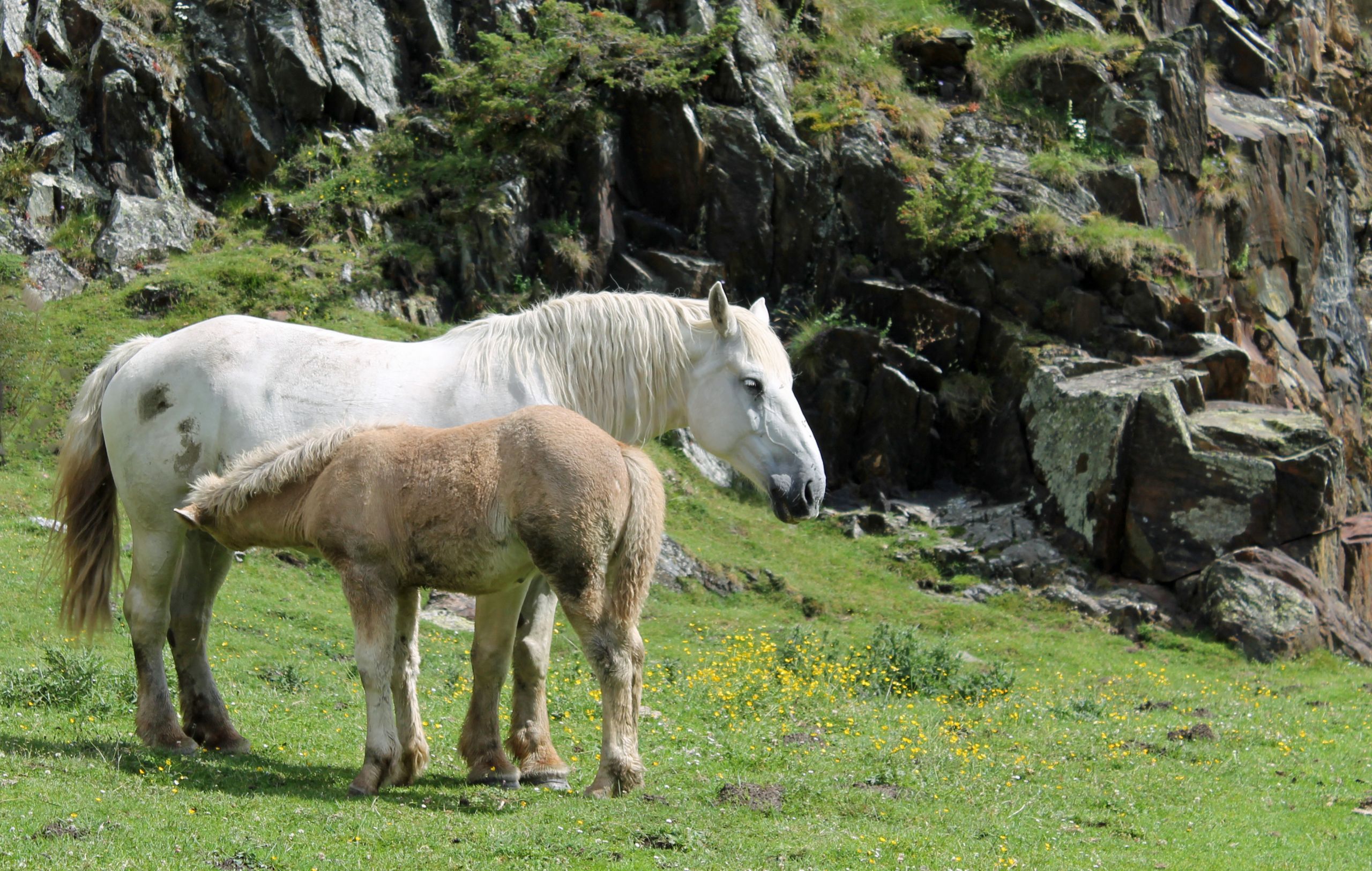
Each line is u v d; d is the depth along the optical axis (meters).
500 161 20.39
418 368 7.27
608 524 6.05
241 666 10.24
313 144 20.81
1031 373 19.30
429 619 13.47
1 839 5.07
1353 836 7.07
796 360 19.78
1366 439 26.02
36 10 19.66
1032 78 24.39
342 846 5.39
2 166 18.62
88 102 19.58
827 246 21.14
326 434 6.36
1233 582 16.28
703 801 6.64
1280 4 30.83
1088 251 20.16
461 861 5.32
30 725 7.35
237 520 6.46
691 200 20.88
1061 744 9.05
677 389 7.63
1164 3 28.91
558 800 6.30
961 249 20.69
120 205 18.81
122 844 5.19
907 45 24.77
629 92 20.83
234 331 7.31
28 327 16.23
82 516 7.40
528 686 6.94
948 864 5.83
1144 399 17.47
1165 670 14.51
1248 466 17.03
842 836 6.13
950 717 10.01
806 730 9.23
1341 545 18.23
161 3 20.86
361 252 19.27
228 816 5.71
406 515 6.08
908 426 19.73
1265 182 25.25
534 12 22.94
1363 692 13.46
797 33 23.52
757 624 15.13
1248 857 6.50
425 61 22.47
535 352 7.37
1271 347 23.20
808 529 18.27
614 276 20.34
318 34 21.17
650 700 10.25
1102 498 17.36
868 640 14.70
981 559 17.61
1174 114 23.84
